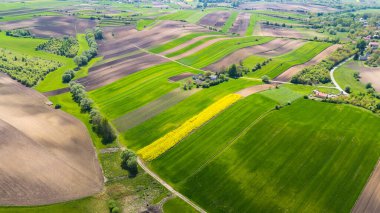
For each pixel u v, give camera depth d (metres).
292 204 78.50
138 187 86.69
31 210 76.75
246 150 96.75
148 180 89.06
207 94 132.12
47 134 107.12
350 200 78.94
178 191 84.88
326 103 120.25
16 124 110.38
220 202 80.44
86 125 116.56
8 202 77.88
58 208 78.19
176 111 120.81
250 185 84.50
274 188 83.19
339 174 86.44
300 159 92.00
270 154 94.50
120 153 100.50
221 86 140.12
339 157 92.00
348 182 84.00
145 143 104.25
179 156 96.88
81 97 133.00
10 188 81.88
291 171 88.06
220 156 95.12
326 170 87.88
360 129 103.25
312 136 100.56
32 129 108.88
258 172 88.38
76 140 106.38
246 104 120.81
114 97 136.25
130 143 105.31
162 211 78.94
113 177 90.62
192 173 90.12
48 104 131.62
